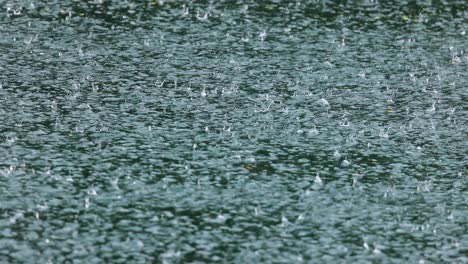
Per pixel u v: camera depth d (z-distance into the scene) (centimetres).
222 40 4744
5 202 3088
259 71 4388
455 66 4544
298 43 4744
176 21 4972
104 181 3278
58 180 3266
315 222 3064
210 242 2908
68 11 5044
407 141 3731
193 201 3166
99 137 3638
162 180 3306
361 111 4009
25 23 4850
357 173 3434
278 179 3353
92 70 4316
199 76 4303
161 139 3644
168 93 4103
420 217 3130
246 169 3422
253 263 2797
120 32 4794
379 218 3112
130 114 3866
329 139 3719
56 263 2741
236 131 3747
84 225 2970
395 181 3381
